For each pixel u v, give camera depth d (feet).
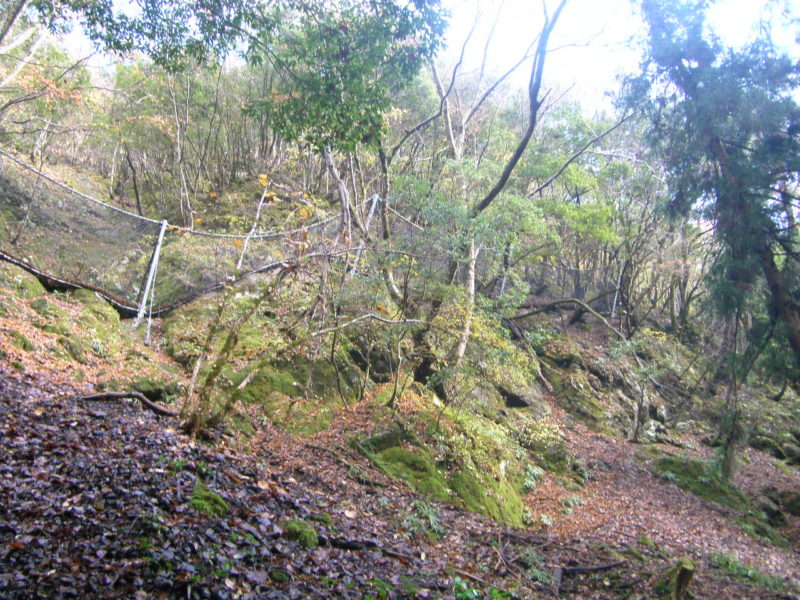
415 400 40.75
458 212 38.47
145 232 67.36
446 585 18.02
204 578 13.10
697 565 27.63
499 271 55.16
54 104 61.21
